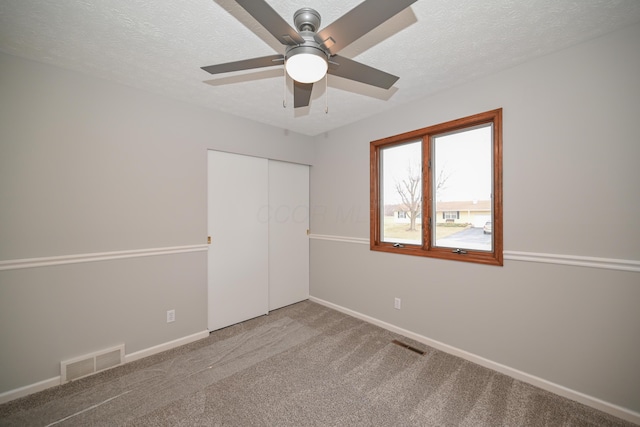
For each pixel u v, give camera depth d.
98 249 2.13
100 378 2.02
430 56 1.88
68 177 2.01
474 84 2.21
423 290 2.55
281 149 3.39
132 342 2.28
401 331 2.71
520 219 1.98
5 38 1.65
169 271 2.50
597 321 1.69
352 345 2.51
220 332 2.80
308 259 3.83
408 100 2.60
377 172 3.01
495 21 1.52
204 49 1.79
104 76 2.12
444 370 2.10
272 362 2.23
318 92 2.41
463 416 1.63
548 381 1.85
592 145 1.70
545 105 1.87
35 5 1.38
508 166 2.03
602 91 1.66
